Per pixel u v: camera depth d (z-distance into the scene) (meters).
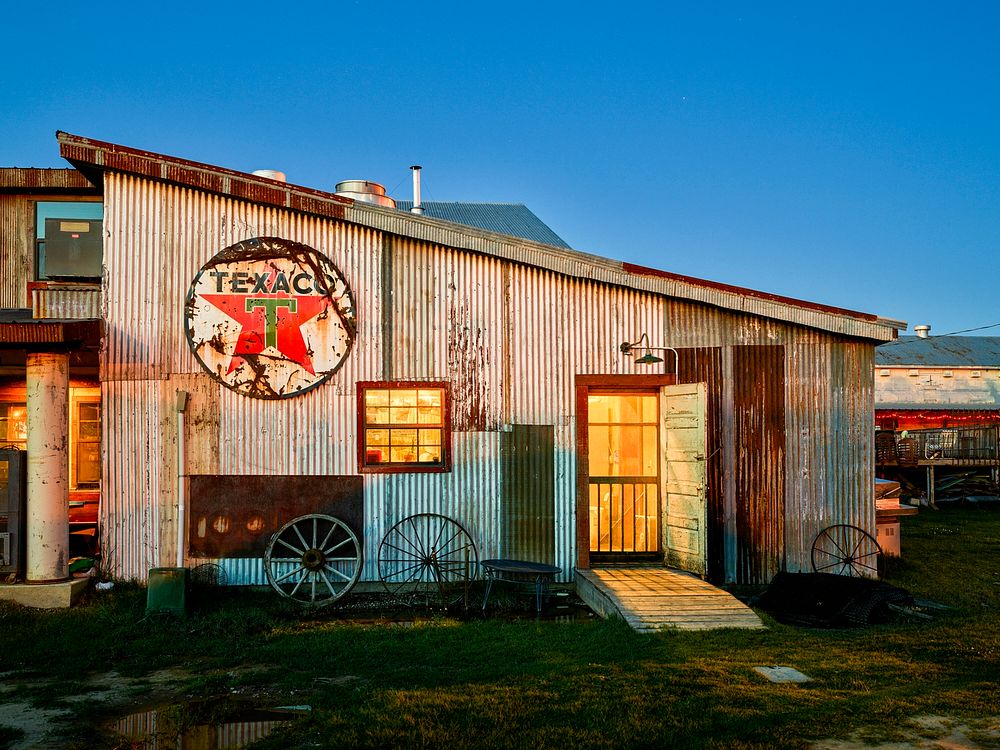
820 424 11.05
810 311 10.98
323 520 10.56
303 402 10.66
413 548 10.62
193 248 10.60
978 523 19.44
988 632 8.49
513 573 9.57
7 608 9.24
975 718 5.66
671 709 5.84
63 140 10.28
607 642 7.93
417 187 18.80
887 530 12.49
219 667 7.36
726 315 11.10
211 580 10.32
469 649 7.75
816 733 5.38
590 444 11.34
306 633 8.51
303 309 10.69
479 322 10.89
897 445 25.66
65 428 9.95
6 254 12.84
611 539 11.27
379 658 7.53
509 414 10.84
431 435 10.84
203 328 10.55
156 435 10.45
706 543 10.27
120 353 10.45
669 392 11.02
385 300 10.79
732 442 10.94
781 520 10.91
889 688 6.39
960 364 29.81
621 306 11.03
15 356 11.29
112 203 10.52
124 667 7.37
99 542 10.34
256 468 10.53
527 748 5.15
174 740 5.55
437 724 5.57
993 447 25.83
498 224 18.17
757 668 6.98
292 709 6.16
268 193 10.59
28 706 6.30
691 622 8.59
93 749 5.41
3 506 9.91
